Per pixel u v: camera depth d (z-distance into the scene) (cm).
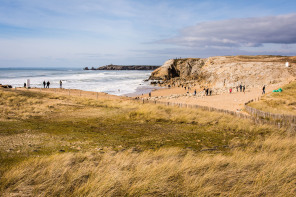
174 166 535
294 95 3169
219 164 564
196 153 750
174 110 1897
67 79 9938
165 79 11694
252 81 6912
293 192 418
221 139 1032
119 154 689
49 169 510
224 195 410
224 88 6594
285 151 712
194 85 8525
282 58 10906
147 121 1504
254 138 1052
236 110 2447
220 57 12219
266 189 423
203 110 1886
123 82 9488
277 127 1230
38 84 7181
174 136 1080
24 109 1756
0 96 2320
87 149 790
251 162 584
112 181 436
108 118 1583
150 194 412
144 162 573
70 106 2139
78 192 407
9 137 913
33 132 1041
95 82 8875
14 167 527
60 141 892
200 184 432
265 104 2661
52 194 404
